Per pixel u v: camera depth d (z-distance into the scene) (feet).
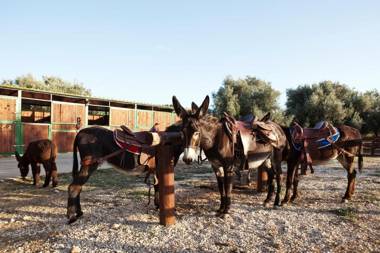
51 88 142.00
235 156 17.87
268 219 16.94
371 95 106.93
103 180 28.99
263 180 23.80
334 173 34.30
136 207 19.06
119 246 13.14
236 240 13.91
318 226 15.79
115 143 16.21
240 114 111.14
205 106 15.67
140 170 17.06
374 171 36.99
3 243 13.48
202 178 30.91
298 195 22.76
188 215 17.53
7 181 27.73
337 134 21.06
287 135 21.21
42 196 22.13
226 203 17.24
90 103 62.95
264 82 118.42
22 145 48.75
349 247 13.19
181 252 12.60
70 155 50.85
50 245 13.23
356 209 19.01
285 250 12.87
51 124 53.31
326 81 112.57
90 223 15.99
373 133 102.12
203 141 15.84
